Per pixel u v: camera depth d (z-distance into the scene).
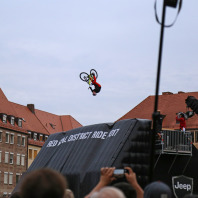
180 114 19.47
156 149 16.31
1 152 94.75
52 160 19.20
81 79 23.33
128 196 5.19
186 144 16.73
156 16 7.99
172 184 16.47
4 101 101.50
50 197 3.33
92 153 16.22
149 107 95.19
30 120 108.44
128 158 14.70
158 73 8.10
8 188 96.19
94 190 5.28
